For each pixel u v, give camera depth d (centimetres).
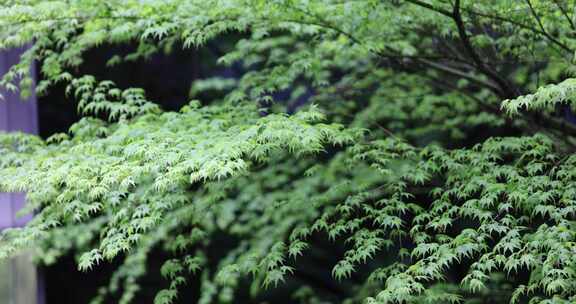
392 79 788
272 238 694
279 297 1041
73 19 595
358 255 514
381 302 468
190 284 1048
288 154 760
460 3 568
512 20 582
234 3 578
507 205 479
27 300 874
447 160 561
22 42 598
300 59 695
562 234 438
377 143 614
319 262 1056
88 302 1080
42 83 652
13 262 855
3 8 562
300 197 658
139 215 550
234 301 1024
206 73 1130
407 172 569
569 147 606
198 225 737
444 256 464
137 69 1154
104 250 554
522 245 497
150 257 1060
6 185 536
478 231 482
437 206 525
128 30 605
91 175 507
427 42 750
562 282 418
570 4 550
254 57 740
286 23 623
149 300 1056
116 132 555
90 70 1125
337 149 866
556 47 631
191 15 589
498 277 676
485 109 786
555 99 385
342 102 792
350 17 619
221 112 624
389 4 618
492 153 562
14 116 894
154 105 614
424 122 862
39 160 558
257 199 722
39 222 598
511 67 763
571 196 462
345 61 788
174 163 475
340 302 976
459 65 744
